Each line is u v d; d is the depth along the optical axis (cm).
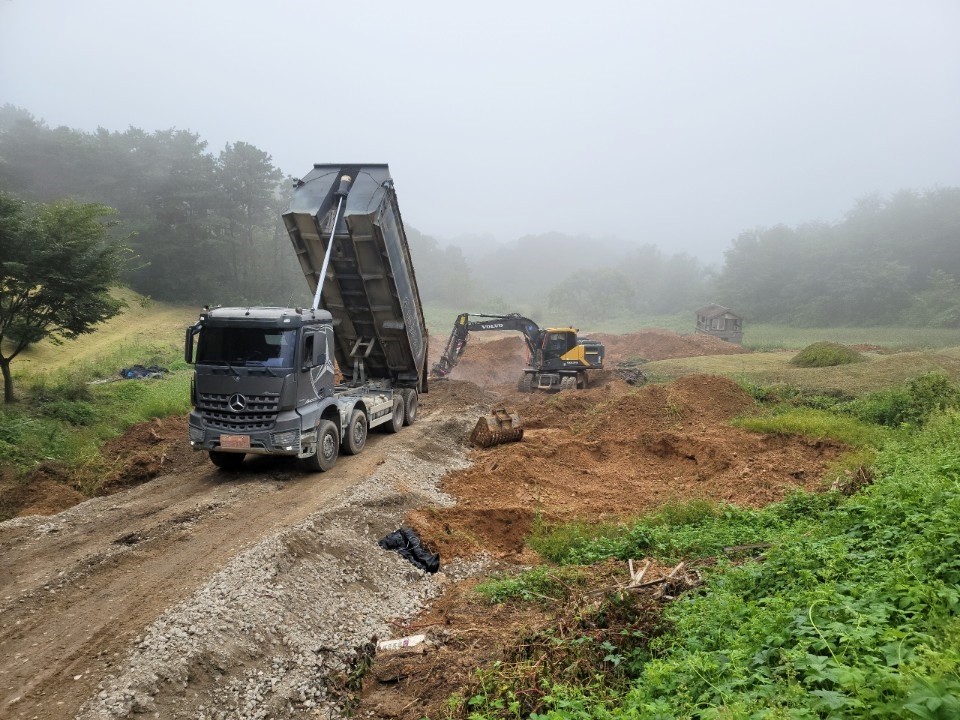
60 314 1750
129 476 1285
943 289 6694
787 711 355
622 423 1797
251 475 1240
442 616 817
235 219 6569
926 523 627
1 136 6256
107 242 1862
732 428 1667
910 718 319
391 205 1492
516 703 525
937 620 439
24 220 1600
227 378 1172
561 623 668
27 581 799
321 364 1272
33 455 1331
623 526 1045
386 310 1608
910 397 1648
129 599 747
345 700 639
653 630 616
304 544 889
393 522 1078
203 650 646
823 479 1198
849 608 476
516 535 1123
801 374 2384
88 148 6041
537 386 2758
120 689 593
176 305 5862
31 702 581
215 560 834
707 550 876
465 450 1641
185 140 6994
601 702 499
